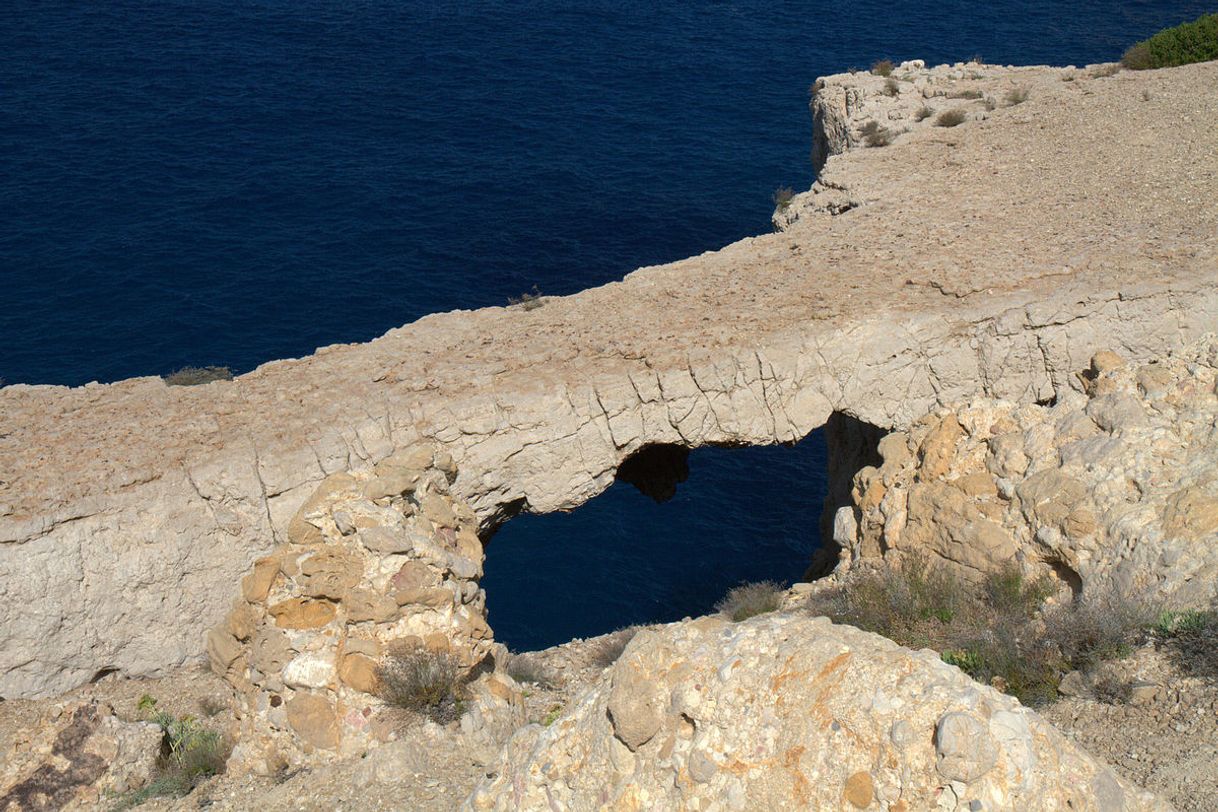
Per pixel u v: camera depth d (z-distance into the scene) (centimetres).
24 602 1984
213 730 1869
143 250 5019
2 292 4656
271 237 5212
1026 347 2478
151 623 2075
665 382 2370
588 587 3522
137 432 2258
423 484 1995
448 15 8350
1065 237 2848
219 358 4353
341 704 1661
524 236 5375
